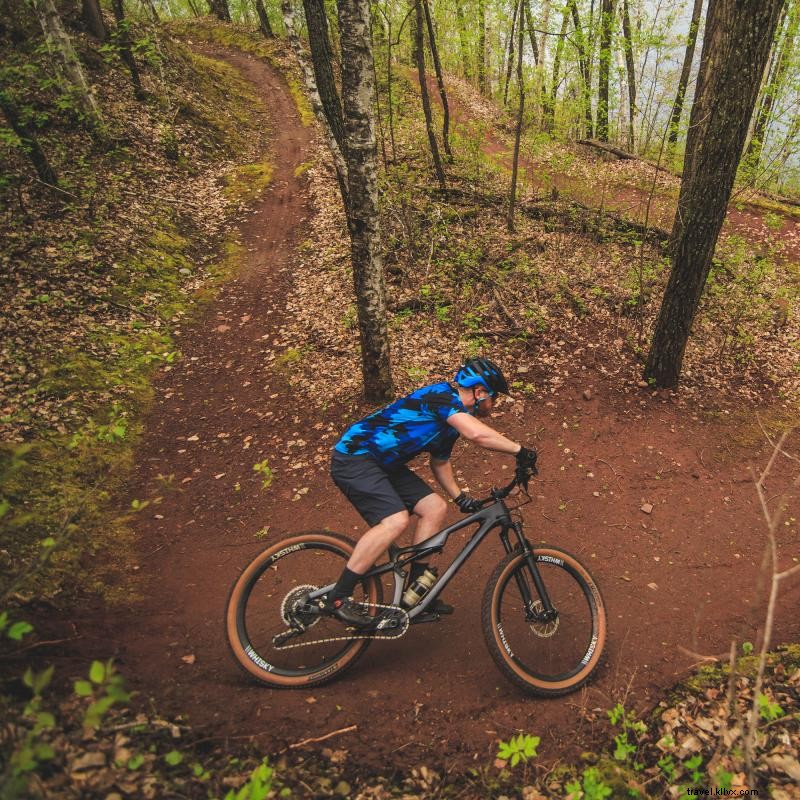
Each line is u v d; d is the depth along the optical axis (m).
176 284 9.68
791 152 9.48
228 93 20.38
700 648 3.45
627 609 3.77
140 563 4.25
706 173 5.49
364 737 2.77
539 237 10.40
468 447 5.61
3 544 3.93
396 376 6.74
